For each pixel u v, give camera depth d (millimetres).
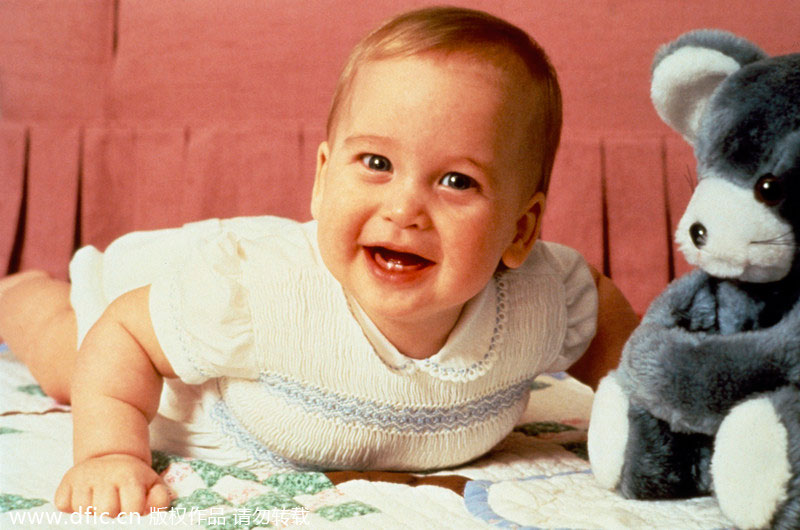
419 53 922
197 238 1404
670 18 1913
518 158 972
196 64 2131
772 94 891
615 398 977
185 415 1177
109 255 1501
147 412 1070
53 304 1508
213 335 1029
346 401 1049
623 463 961
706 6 1895
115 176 2172
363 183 917
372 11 2041
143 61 2148
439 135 895
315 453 1102
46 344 1439
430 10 1010
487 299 1059
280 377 1054
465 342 1042
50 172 2166
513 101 950
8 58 2184
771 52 1868
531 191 1029
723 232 895
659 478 949
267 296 1025
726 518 899
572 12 1947
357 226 921
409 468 1143
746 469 838
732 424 857
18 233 2186
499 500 960
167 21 2137
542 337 1126
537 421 1368
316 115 2086
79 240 2191
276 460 1139
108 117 2182
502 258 1049
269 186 2094
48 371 1425
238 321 1026
